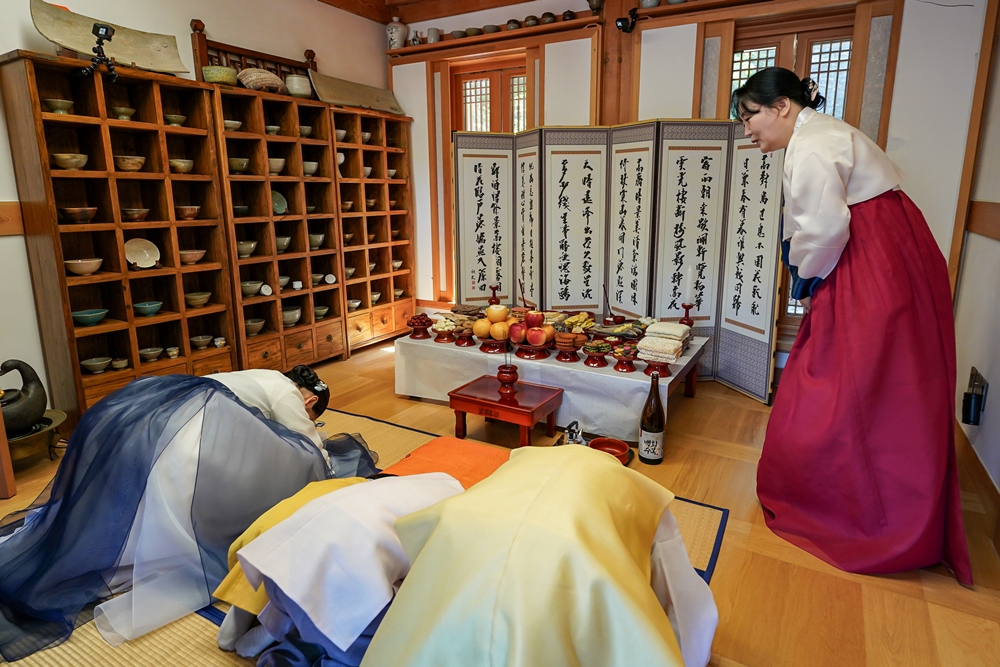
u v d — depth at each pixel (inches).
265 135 143.4
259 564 45.3
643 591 33.9
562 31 162.7
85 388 115.2
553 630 32.1
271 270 149.0
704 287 143.5
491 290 165.6
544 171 148.4
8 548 70.9
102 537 66.7
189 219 132.5
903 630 65.0
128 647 60.8
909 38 123.3
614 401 110.0
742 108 85.4
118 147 126.3
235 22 148.1
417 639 34.2
